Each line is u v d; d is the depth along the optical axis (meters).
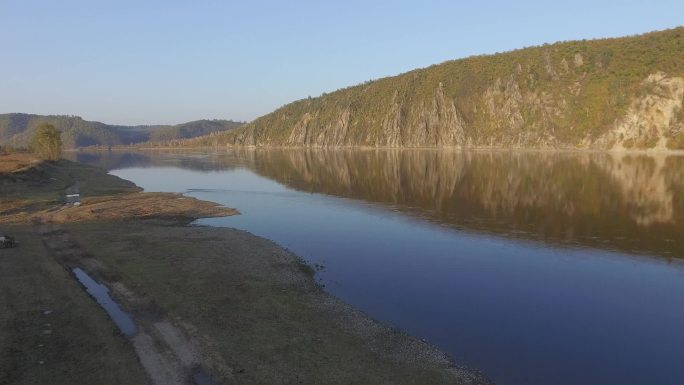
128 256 31.39
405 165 109.56
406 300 24.52
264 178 91.69
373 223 45.03
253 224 45.16
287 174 98.81
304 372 16.69
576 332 20.62
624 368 17.53
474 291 25.89
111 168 129.00
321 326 20.67
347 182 80.25
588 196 57.25
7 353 17.73
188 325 20.61
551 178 74.94
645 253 33.12
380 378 16.36
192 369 16.97
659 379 16.77
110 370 16.75
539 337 20.11
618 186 64.44
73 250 33.31
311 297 24.33
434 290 26.08
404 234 40.06
